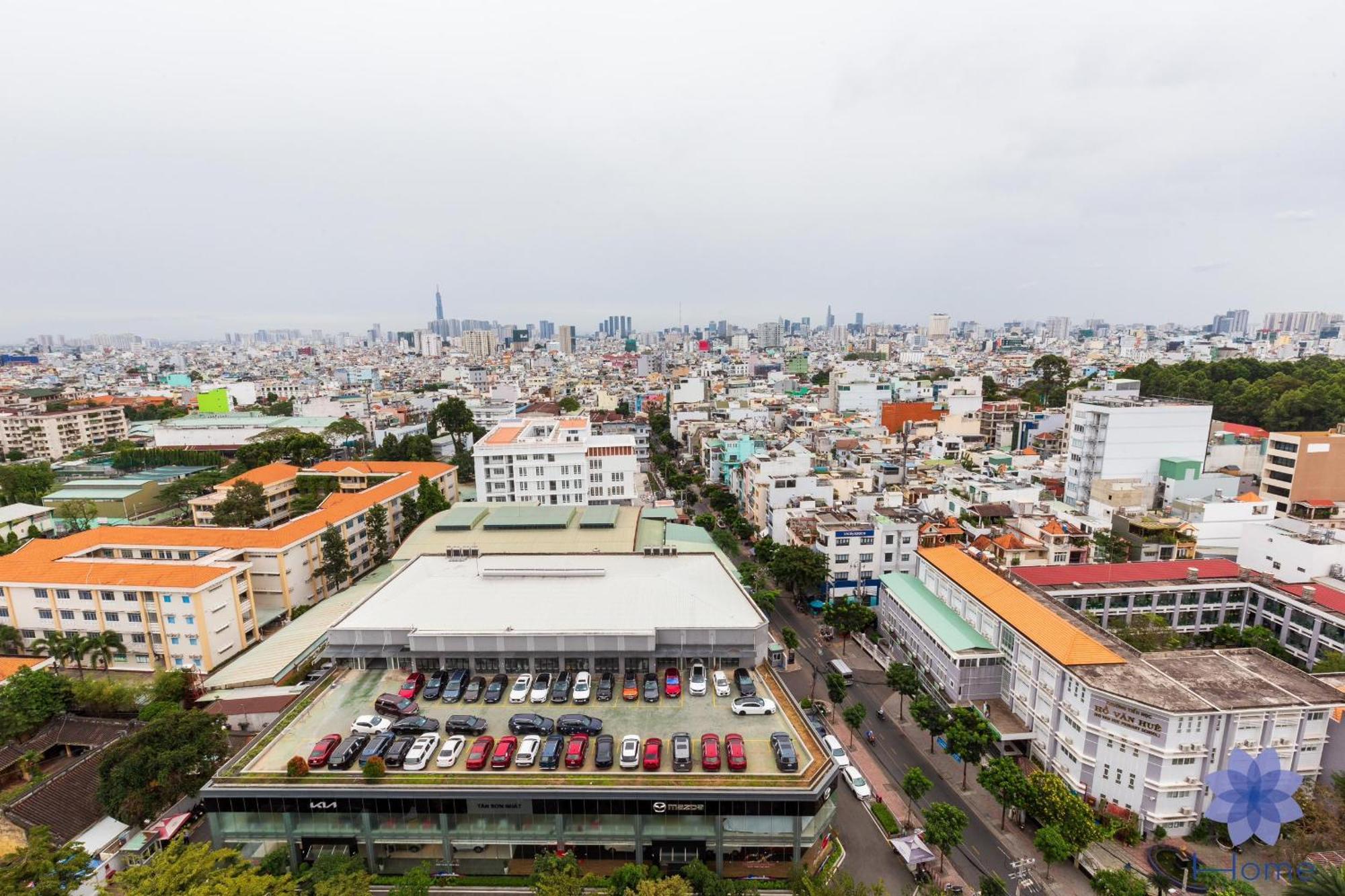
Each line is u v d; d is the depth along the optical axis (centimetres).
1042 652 6806
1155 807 5838
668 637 6825
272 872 5162
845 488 14138
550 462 13888
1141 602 9069
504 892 5259
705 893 4838
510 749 5528
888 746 7531
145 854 5662
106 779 5759
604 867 5475
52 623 9181
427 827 5281
